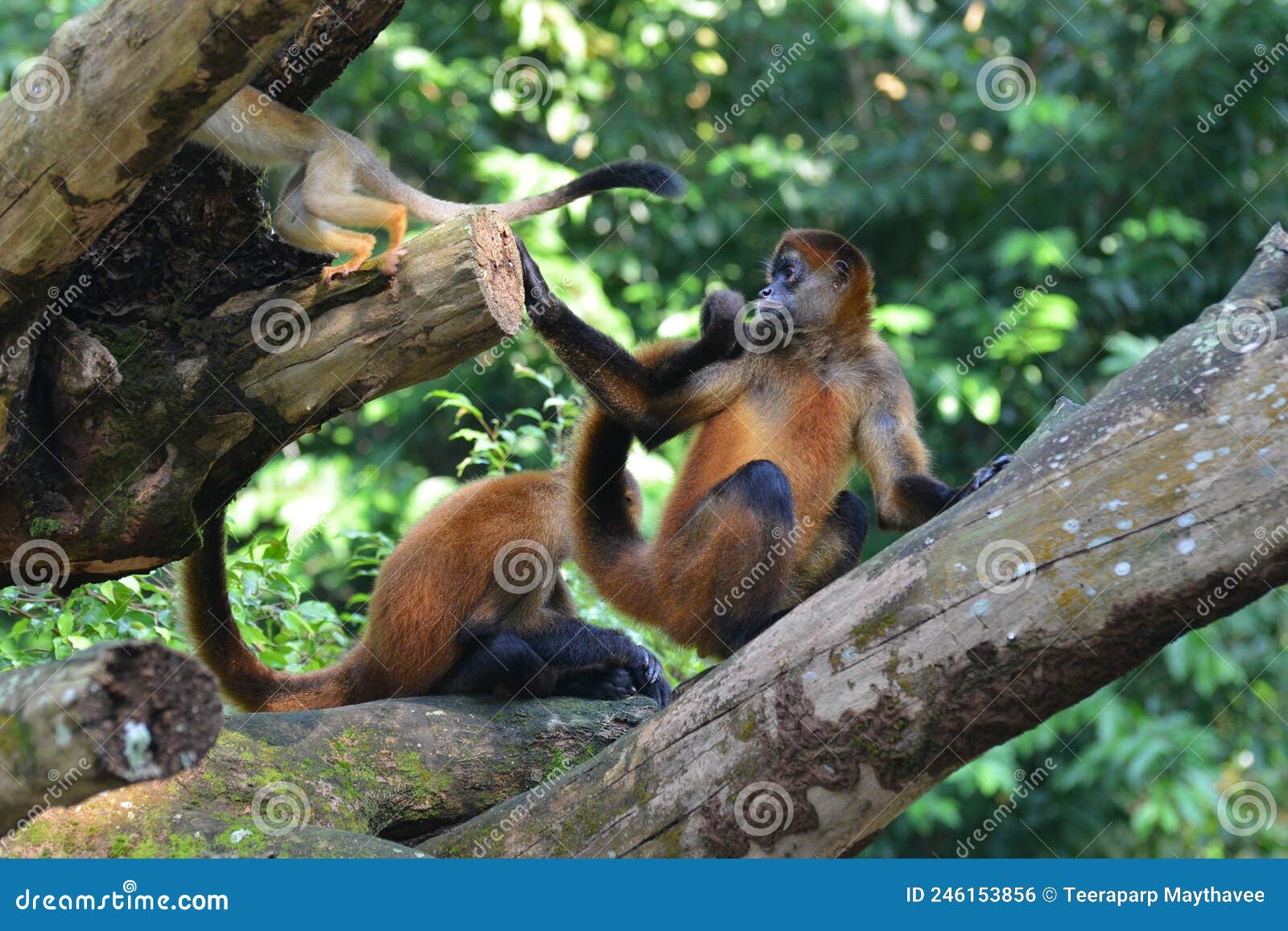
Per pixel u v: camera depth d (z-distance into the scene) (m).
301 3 3.59
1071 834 12.98
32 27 13.50
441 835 5.19
